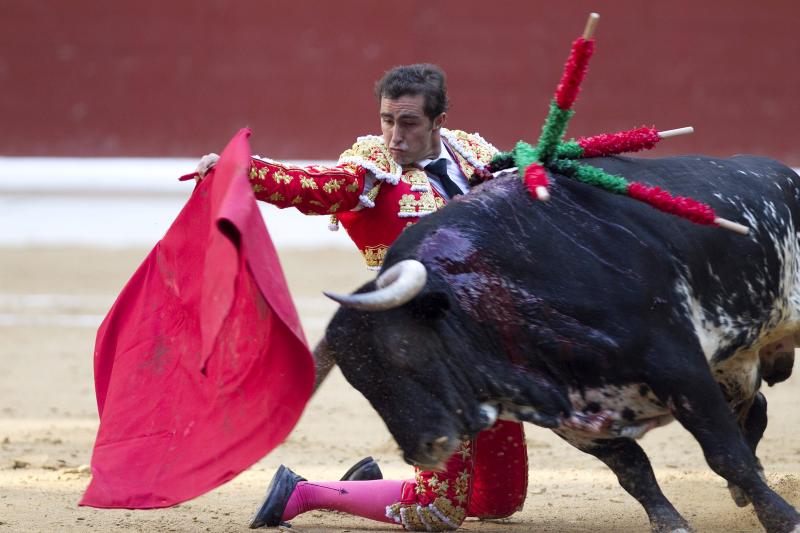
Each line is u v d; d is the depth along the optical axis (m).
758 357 12.52
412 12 43.50
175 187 44.56
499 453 12.22
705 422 10.52
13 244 41.31
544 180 10.56
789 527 10.36
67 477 15.29
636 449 11.27
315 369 10.28
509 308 10.44
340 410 21.03
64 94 44.47
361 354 10.24
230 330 10.39
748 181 12.16
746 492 10.56
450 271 10.44
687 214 10.66
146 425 10.98
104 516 13.13
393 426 10.23
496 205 10.78
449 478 12.06
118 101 44.47
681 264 10.92
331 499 12.45
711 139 43.53
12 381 23.20
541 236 10.64
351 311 10.30
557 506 13.94
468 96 43.47
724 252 11.36
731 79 43.34
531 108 43.38
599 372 10.52
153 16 44.16
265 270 9.67
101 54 44.41
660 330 10.59
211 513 13.37
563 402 10.55
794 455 16.95
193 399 10.81
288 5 43.84
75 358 25.55
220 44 44.06
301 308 29.98
